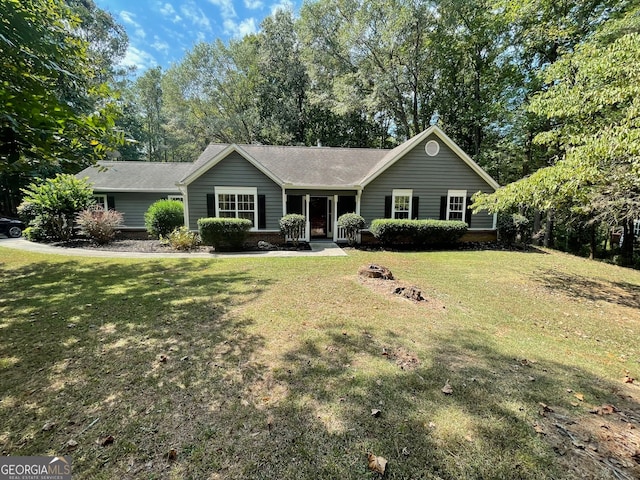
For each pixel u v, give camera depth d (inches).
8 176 132.2
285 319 179.5
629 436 90.7
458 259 402.3
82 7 831.1
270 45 1045.2
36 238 511.8
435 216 542.3
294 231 475.5
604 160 243.0
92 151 133.0
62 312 189.8
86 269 316.2
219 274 294.5
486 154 728.3
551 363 136.9
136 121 1378.0
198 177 474.3
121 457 80.9
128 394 108.2
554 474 76.8
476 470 77.9
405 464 79.4
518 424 94.9
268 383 115.5
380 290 241.3
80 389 110.8
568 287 280.7
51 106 102.2
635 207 322.7
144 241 527.5
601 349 156.2
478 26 679.1
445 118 839.1
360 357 136.3
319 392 110.0
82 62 159.2
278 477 75.4
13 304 205.0
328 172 548.4
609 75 252.4
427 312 197.6
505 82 657.0
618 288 282.4
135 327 167.0
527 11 554.3
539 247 542.3
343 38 786.2
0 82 97.3
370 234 529.0
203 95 1110.4
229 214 490.3
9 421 93.9
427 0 682.8
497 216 548.1
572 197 279.0
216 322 174.6
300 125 1080.2
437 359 136.3
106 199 593.6
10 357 134.0
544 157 610.5
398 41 737.6
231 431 90.7
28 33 115.0
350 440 87.6
